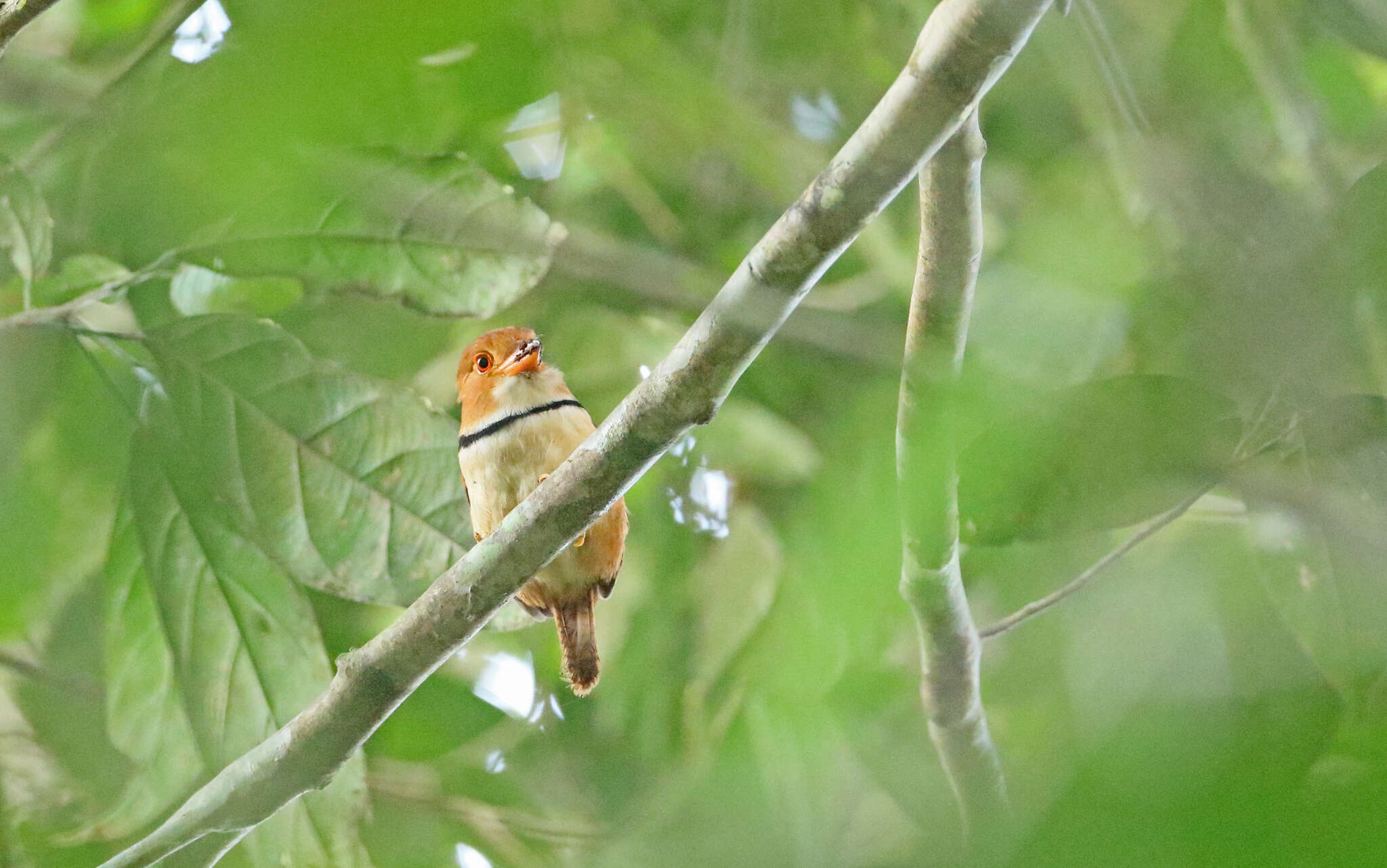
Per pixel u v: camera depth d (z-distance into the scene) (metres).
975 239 5.57
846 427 7.23
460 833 10.07
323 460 7.48
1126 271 7.24
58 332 7.93
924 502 5.77
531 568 6.54
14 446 8.49
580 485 6.30
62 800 9.77
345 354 10.52
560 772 10.65
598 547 8.81
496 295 7.31
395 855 9.93
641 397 6.04
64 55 8.05
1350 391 5.57
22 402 8.53
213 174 2.81
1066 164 8.28
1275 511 5.67
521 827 10.10
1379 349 5.54
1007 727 8.69
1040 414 5.54
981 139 5.34
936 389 5.63
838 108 8.95
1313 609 5.77
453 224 7.25
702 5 7.98
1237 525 7.01
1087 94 7.93
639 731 10.22
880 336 7.51
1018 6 4.65
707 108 7.95
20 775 9.80
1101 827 3.09
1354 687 5.55
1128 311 6.98
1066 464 5.54
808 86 8.81
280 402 7.43
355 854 8.13
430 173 7.16
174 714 7.98
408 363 10.61
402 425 7.52
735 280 5.63
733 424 9.45
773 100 8.73
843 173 5.23
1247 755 3.34
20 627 9.47
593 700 10.82
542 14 3.96
